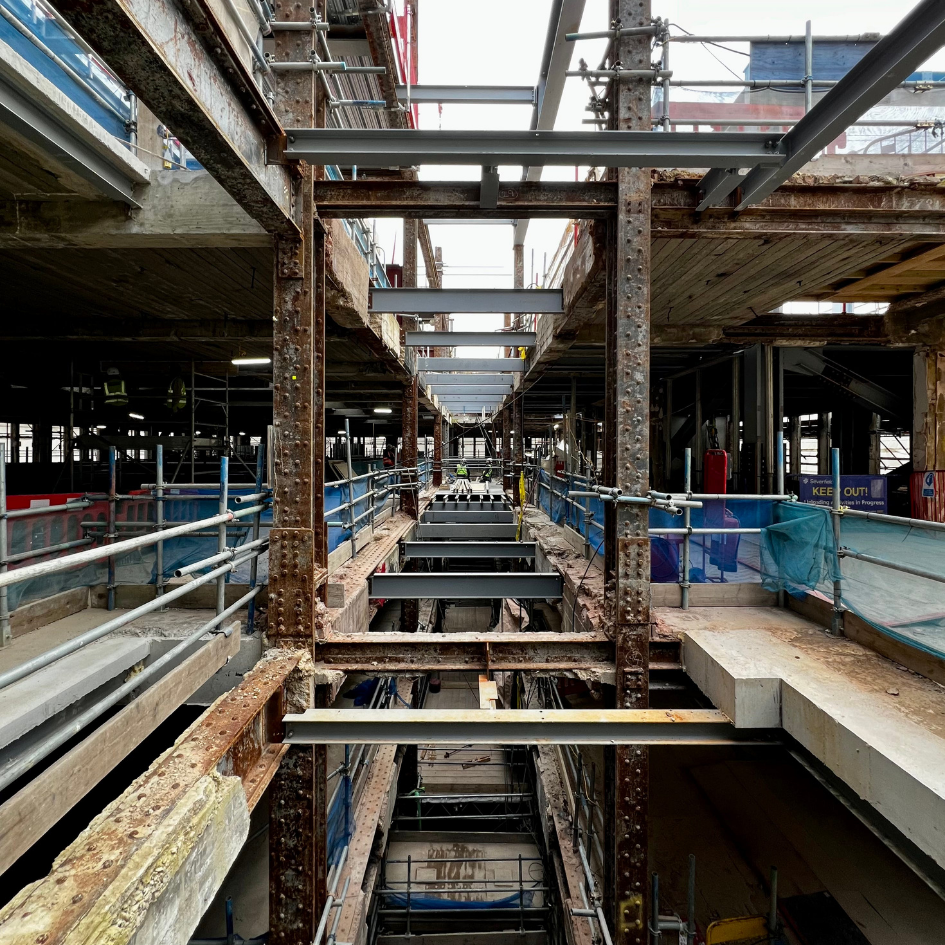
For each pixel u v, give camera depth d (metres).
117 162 3.37
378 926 5.76
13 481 10.59
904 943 4.09
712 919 4.40
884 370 10.91
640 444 3.74
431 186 3.84
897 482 11.55
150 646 3.49
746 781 6.15
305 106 3.39
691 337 7.97
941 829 2.02
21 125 2.82
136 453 13.45
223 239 3.76
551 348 7.62
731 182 3.60
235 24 2.82
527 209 3.87
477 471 28.67
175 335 7.07
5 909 1.43
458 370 10.88
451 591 5.48
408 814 8.08
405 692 9.19
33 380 9.85
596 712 3.34
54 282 5.53
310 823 3.47
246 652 3.62
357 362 10.14
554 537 7.83
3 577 1.38
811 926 4.27
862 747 2.40
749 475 9.19
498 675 11.89
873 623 3.38
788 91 4.34
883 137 4.48
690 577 4.47
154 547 4.24
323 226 3.99
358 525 6.88
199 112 2.11
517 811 7.94
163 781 2.11
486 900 5.99
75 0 1.46
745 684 3.06
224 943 4.04
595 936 4.31
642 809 3.47
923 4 1.94
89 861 1.64
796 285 6.15
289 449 3.62
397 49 6.67
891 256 5.39
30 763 1.74
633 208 3.75
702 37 4.16
